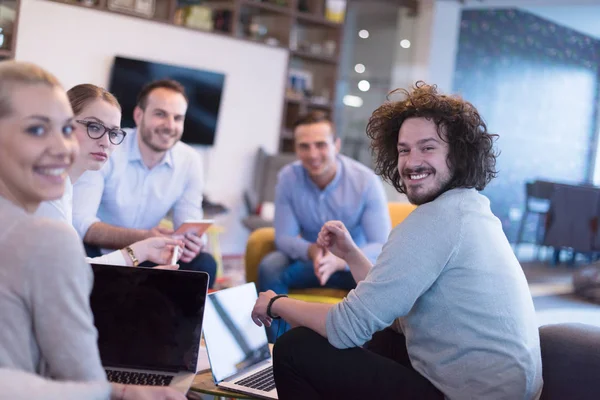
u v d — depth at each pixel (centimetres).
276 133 742
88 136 232
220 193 701
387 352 232
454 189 193
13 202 130
